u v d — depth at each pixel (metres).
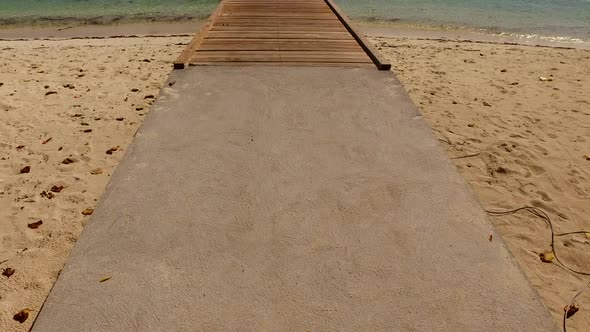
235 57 4.12
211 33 4.93
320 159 2.58
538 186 3.94
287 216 2.12
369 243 1.98
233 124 2.92
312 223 2.08
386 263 1.87
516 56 8.16
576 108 5.67
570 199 3.76
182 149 2.62
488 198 3.77
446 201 2.26
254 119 2.99
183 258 1.87
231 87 3.46
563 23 11.67
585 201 3.74
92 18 11.55
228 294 1.71
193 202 2.20
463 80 6.73
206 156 2.57
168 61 7.46
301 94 3.38
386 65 3.86
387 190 2.33
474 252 1.94
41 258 2.98
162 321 1.60
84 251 1.89
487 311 1.67
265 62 4.02
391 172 2.48
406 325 1.61
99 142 4.58
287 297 1.71
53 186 3.78
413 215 2.15
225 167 2.47
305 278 1.79
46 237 3.18
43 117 5.09
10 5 12.87
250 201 2.21
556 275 2.93
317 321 1.62
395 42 9.27
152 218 2.08
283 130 2.87
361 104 3.25
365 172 2.47
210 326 1.59
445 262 1.88
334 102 3.27
